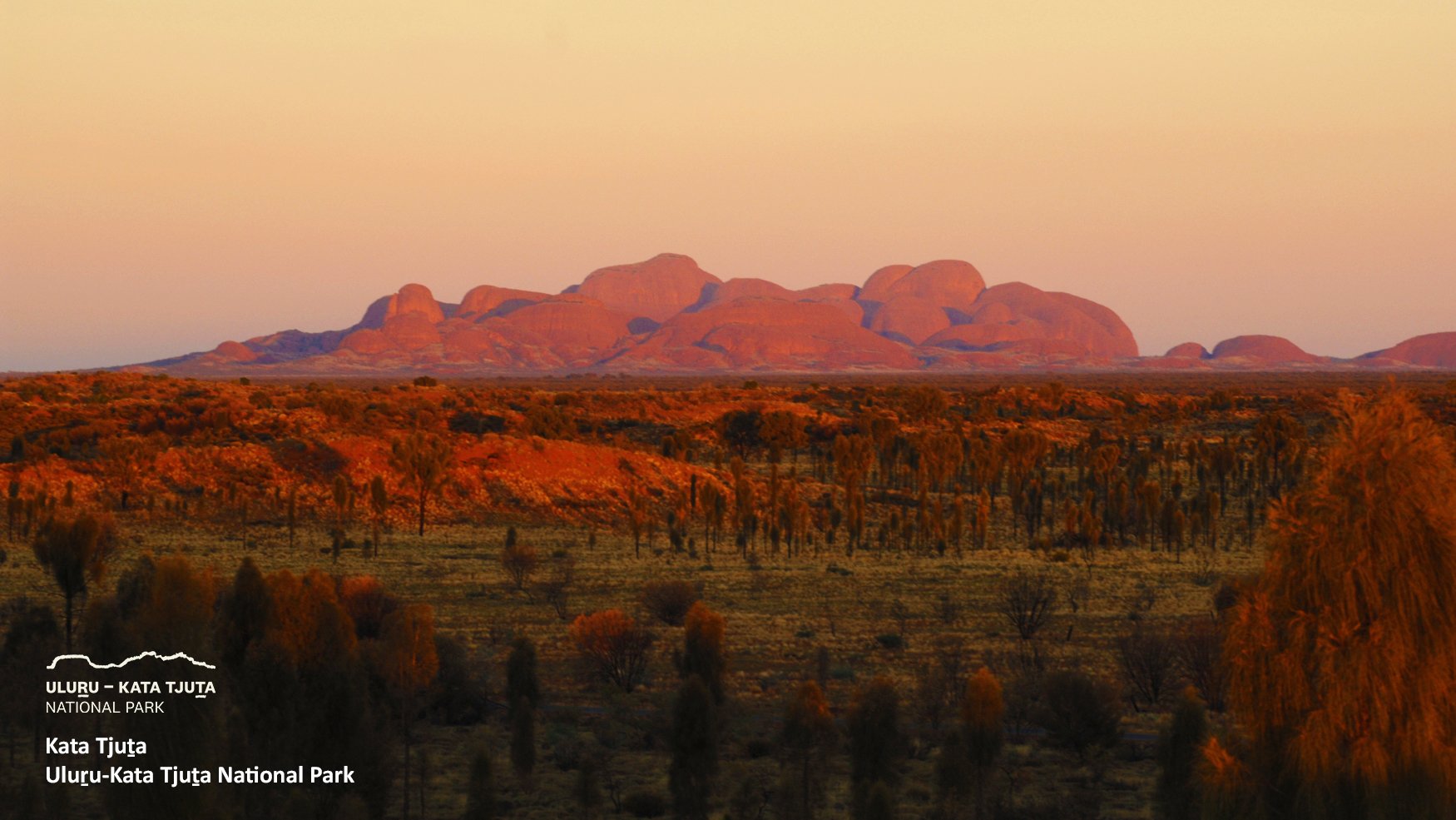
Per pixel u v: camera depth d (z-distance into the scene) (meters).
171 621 82.19
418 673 109.69
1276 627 51.75
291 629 90.81
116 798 77.12
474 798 88.44
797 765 95.56
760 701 135.88
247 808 82.62
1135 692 143.38
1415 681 48.41
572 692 144.75
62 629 140.00
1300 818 49.41
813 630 185.00
